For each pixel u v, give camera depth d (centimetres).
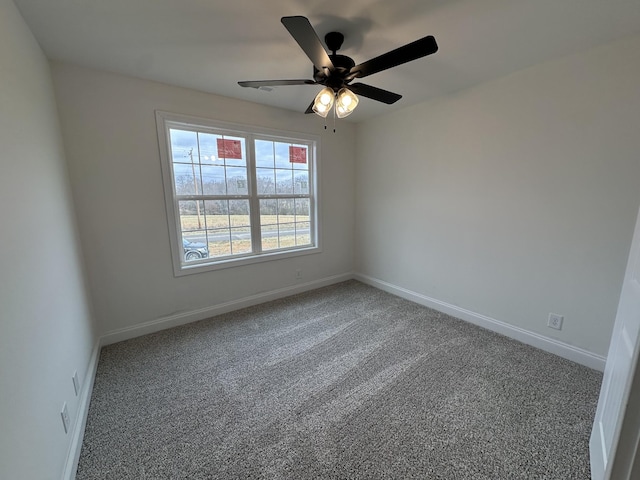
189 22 160
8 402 87
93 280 236
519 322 248
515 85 228
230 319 297
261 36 175
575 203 206
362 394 184
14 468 86
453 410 169
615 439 95
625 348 114
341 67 165
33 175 138
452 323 284
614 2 142
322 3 144
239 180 314
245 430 157
